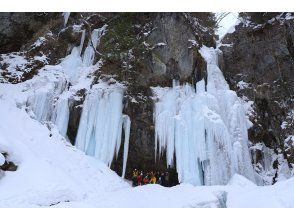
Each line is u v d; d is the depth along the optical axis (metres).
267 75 19.44
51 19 19.80
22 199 10.30
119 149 17.66
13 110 15.41
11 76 17.66
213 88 17.77
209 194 10.91
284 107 18.84
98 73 18.08
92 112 16.77
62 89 17.44
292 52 19.00
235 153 16.25
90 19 19.98
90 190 13.23
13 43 19.50
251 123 18.53
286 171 17.58
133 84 17.81
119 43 18.09
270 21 19.77
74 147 15.60
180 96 17.70
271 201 10.39
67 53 19.53
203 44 19.56
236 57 20.08
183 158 16.12
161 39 18.48
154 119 17.31
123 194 11.32
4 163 11.84
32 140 14.40
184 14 18.70
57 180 12.09
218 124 16.11
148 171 18.38
